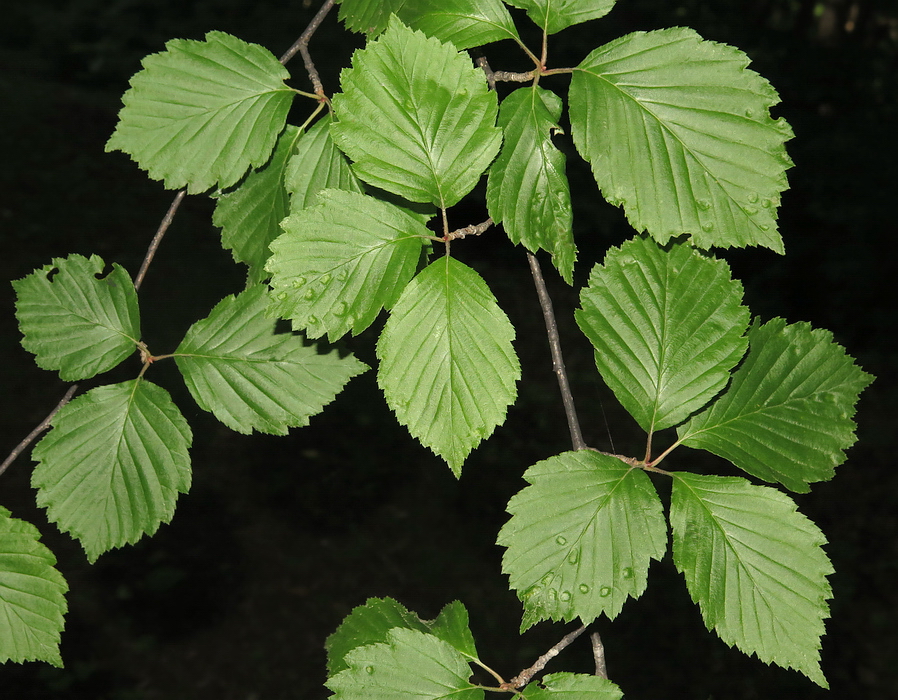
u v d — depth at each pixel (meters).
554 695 0.67
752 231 0.68
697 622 1.84
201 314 2.49
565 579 0.68
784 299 2.71
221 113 0.72
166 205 2.90
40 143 3.02
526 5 0.69
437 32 0.69
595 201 2.64
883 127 3.07
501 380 0.65
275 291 0.65
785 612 0.68
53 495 0.74
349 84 0.66
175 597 1.85
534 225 0.68
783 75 3.30
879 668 1.78
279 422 0.75
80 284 0.76
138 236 2.74
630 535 0.68
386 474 2.17
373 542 2.00
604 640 1.80
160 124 0.72
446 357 0.65
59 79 3.45
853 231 2.73
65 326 0.75
